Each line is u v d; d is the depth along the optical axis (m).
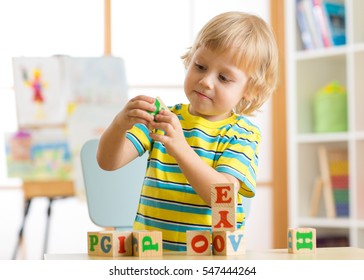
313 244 1.35
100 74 4.38
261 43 1.65
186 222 1.58
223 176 1.45
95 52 4.80
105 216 2.07
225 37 1.57
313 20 3.89
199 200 1.59
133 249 1.28
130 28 4.72
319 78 4.06
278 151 4.42
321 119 3.91
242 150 1.60
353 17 3.73
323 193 3.96
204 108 1.60
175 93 4.70
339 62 4.12
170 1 4.69
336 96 3.86
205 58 1.58
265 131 4.46
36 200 5.03
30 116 4.37
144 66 4.71
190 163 1.41
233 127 1.68
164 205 1.60
